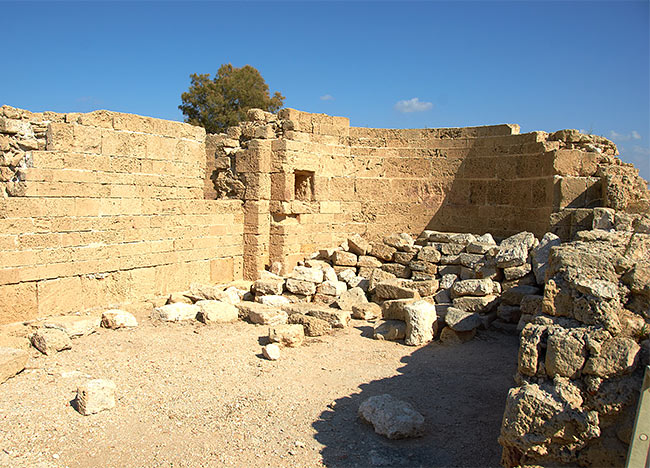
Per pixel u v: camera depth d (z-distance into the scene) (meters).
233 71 37.22
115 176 11.09
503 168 14.89
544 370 4.79
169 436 6.09
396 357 9.11
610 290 4.84
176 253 12.45
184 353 9.02
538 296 10.18
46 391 7.24
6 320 9.48
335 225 16.00
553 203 12.70
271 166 14.43
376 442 6.00
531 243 11.93
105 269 10.98
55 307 10.20
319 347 9.64
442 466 5.47
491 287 11.18
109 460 5.55
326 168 15.59
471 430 6.30
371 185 16.23
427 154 16.08
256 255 14.25
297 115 14.83
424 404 7.06
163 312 10.81
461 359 8.99
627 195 11.78
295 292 12.99
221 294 12.04
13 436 5.95
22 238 9.66
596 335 4.62
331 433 6.20
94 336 9.68
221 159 14.84
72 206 10.41
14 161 10.05
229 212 13.96
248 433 6.18
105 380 6.88
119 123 11.16
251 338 10.01
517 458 4.67
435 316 10.21
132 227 11.45
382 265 13.90
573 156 12.73
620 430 4.33
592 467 4.37
